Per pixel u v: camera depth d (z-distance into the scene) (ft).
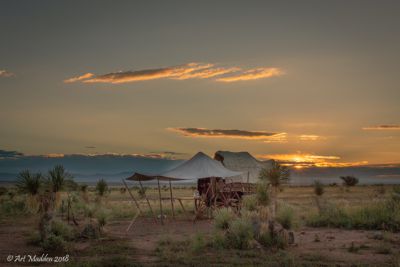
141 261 39.88
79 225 67.05
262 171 54.13
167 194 206.80
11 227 66.64
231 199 82.64
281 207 55.98
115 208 94.99
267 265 37.04
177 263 38.55
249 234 45.80
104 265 37.50
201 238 46.88
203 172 77.56
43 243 46.68
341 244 48.01
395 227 60.23
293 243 47.34
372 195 164.45
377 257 40.63
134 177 79.46
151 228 66.28
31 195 51.31
